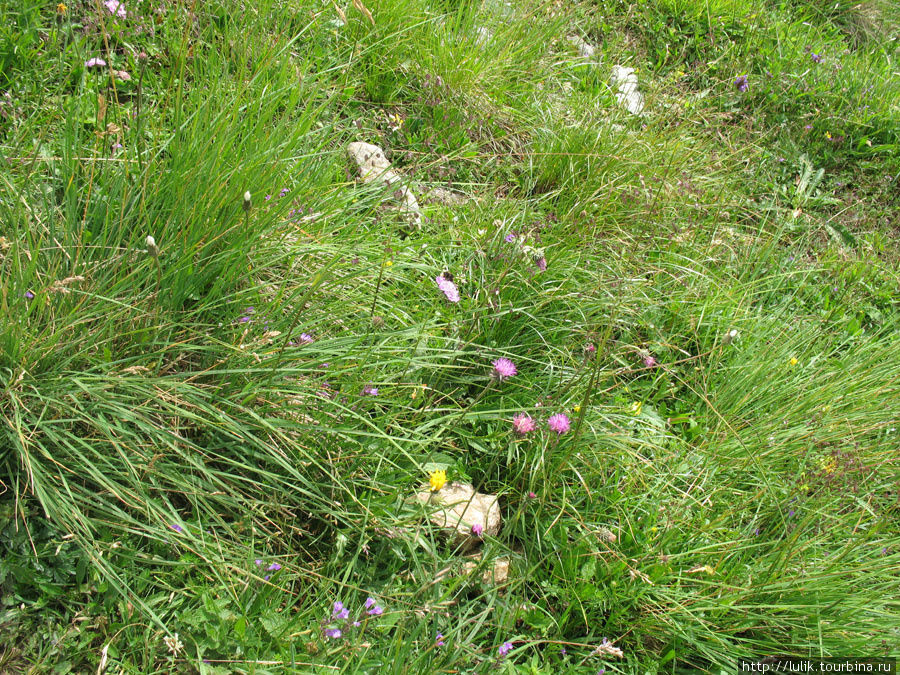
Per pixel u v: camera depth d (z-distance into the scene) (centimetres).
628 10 233
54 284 105
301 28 165
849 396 149
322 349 119
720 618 121
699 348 157
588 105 194
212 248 120
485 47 192
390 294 137
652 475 132
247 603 106
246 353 113
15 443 103
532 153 176
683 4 249
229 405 112
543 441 127
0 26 143
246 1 153
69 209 116
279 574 108
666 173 176
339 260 133
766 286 180
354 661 104
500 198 171
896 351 160
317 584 111
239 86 127
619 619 119
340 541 112
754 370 153
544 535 123
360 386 122
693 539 128
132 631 103
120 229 115
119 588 101
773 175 213
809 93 239
